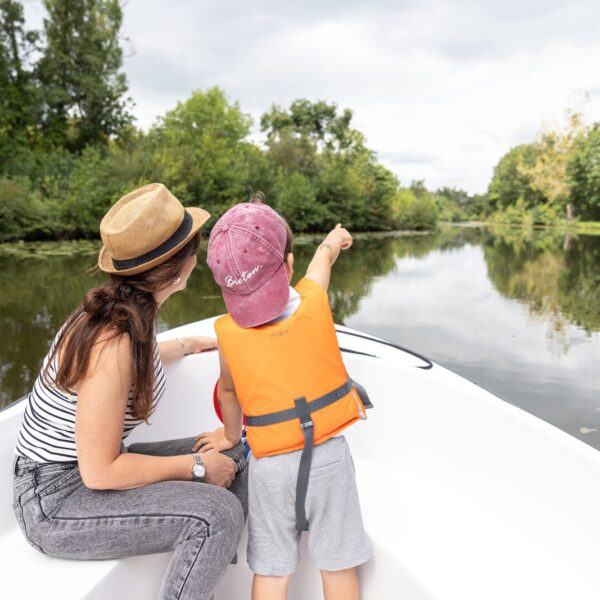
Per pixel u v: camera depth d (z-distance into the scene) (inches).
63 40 913.5
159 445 52.8
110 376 37.9
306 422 39.8
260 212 40.6
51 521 39.9
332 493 40.2
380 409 69.1
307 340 40.7
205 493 40.9
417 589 48.2
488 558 51.0
